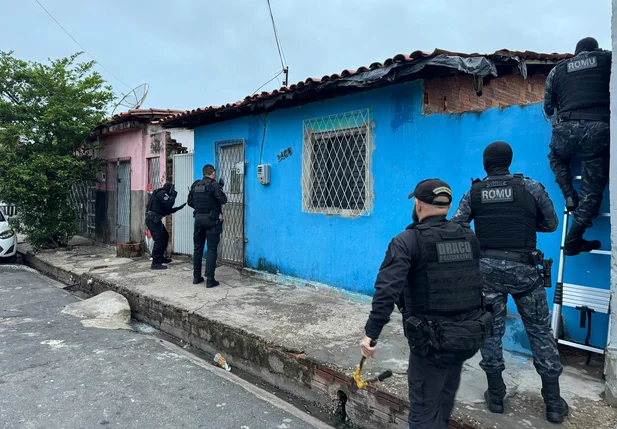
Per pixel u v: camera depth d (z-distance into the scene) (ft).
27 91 33.96
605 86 11.10
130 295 21.97
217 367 15.74
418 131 16.74
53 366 14.73
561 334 12.88
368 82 16.34
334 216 20.21
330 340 14.88
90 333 18.17
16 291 25.21
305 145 21.52
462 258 8.37
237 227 26.22
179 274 25.96
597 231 12.16
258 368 15.10
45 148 34.55
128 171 36.65
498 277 10.08
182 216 31.45
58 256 33.24
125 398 12.61
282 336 15.24
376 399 11.54
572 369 12.20
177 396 12.85
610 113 10.50
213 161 27.96
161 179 32.76
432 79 16.57
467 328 8.07
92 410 11.87
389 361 13.15
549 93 12.18
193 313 18.08
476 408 10.38
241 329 15.97
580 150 11.38
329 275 20.59
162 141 32.53
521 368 12.52
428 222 8.64
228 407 12.29
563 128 11.48
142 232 34.81
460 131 15.44
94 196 41.50
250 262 25.38
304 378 13.55
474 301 8.42
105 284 24.31
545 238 13.21
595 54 11.21
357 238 19.21
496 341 10.18
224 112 24.14
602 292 11.80
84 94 35.14
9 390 12.92
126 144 36.70
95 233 41.37
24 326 18.92
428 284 8.17
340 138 20.08
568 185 12.06
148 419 11.50
